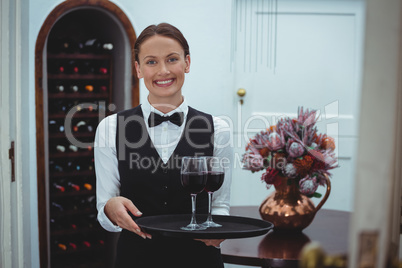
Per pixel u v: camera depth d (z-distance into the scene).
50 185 3.91
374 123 0.71
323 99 4.04
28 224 3.35
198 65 3.77
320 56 4.04
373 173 0.72
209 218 1.63
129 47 3.62
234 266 3.84
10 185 2.16
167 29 1.65
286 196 2.26
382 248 0.72
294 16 4.01
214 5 3.76
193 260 1.71
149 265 1.70
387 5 0.71
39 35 3.31
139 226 1.47
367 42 0.71
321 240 2.15
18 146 2.20
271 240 2.16
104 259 4.10
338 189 4.02
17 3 2.13
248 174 4.04
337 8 4.00
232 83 3.95
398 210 1.06
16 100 2.18
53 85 3.82
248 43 3.98
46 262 3.47
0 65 2.10
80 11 3.82
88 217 4.07
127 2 3.55
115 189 1.78
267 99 4.03
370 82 0.71
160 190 1.75
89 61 3.89
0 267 2.15
